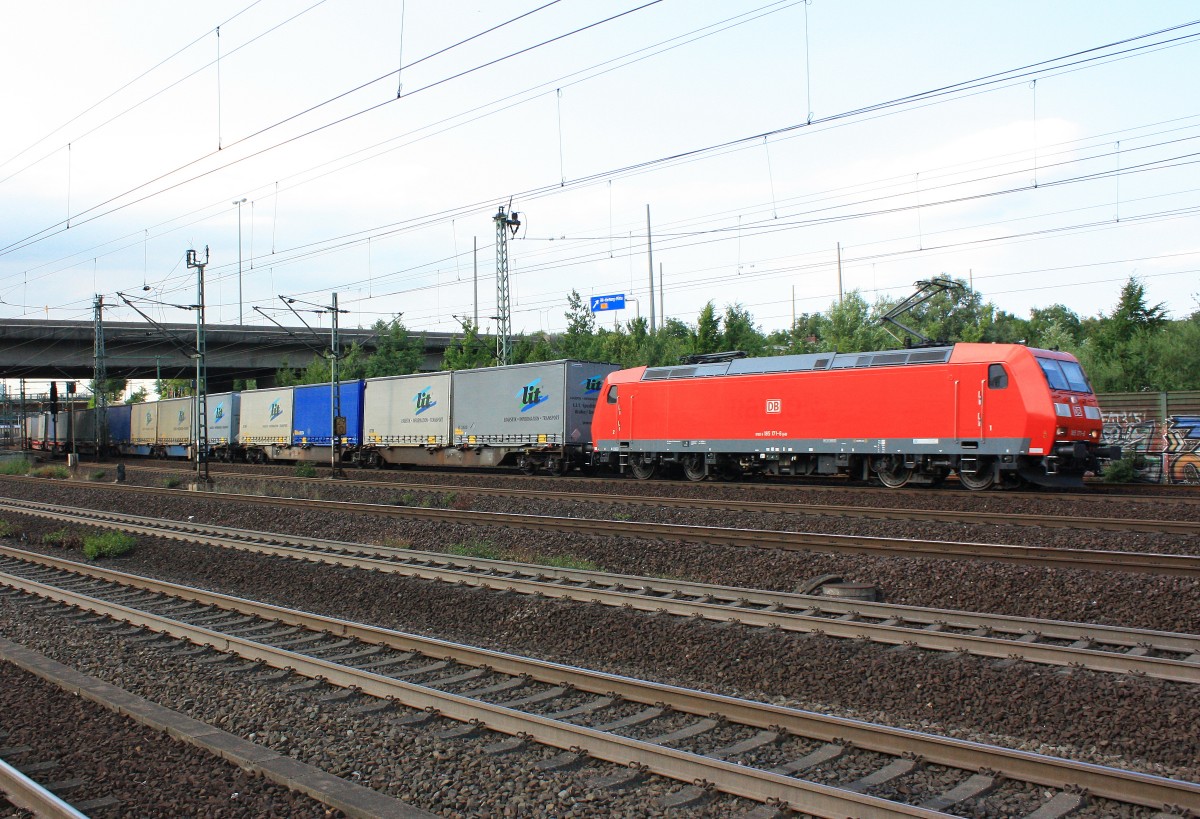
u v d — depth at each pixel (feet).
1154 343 111.75
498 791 19.56
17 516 77.05
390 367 189.16
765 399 79.56
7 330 171.32
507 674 28.25
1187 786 17.26
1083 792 18.24
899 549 43.19
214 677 28.50
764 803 18.34
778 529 54.34
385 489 87.40
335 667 27.63
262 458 157.89
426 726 23.85
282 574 45.91
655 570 44.88
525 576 42.68
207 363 196.44
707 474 86.63
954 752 19.85
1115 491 70.38
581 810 18.60
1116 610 32.99
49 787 19.44
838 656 28.02
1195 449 80.48
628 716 24.25
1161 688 23.86
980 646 28.17
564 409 100.68
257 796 19.17
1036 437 63.98
